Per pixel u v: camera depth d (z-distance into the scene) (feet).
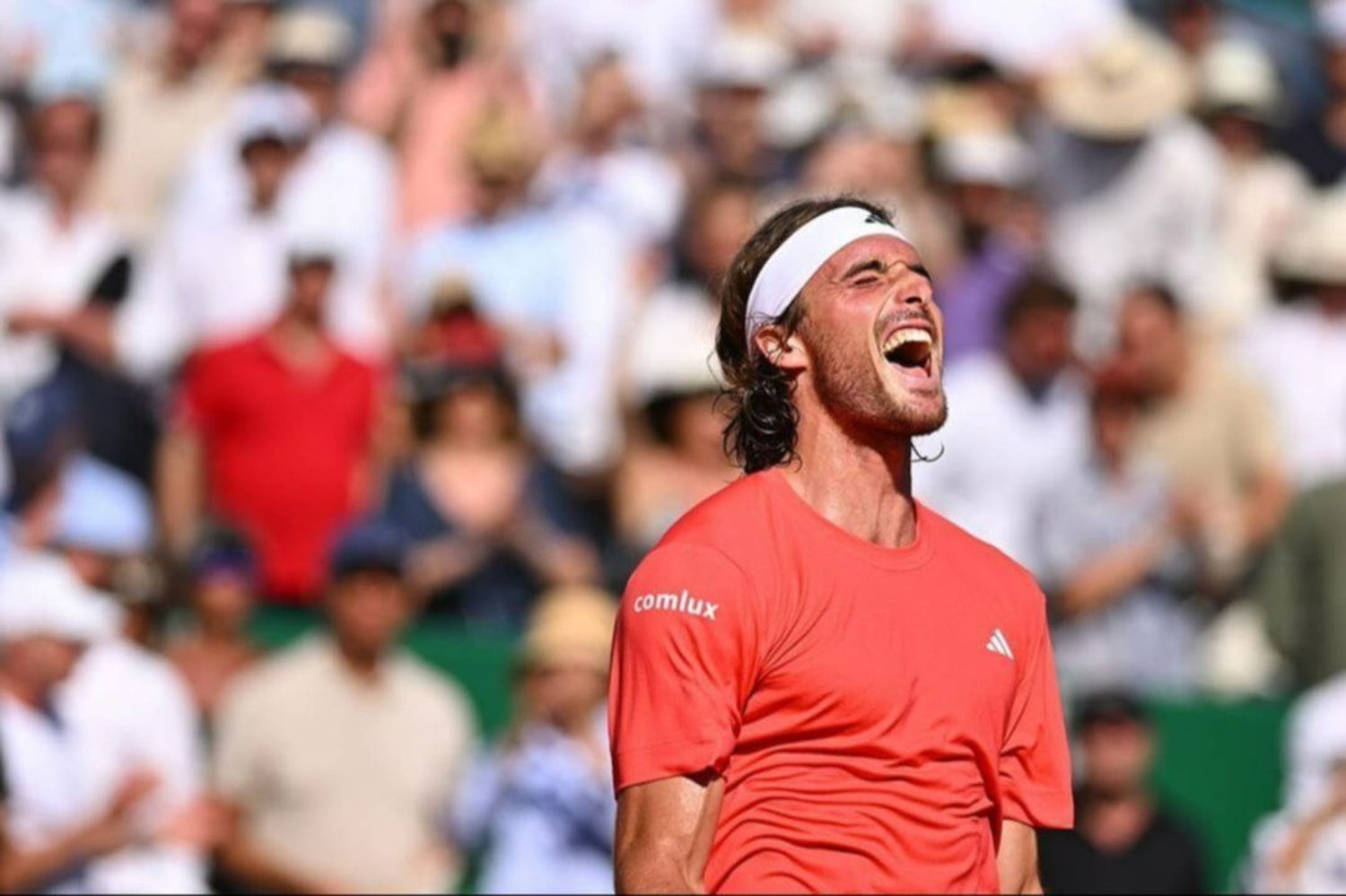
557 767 94.63
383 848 97.45
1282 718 107.65
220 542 114.21
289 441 114.73
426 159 137.90
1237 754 107.55
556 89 148.56
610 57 138.00
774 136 140.36
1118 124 137.18
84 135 128.67
